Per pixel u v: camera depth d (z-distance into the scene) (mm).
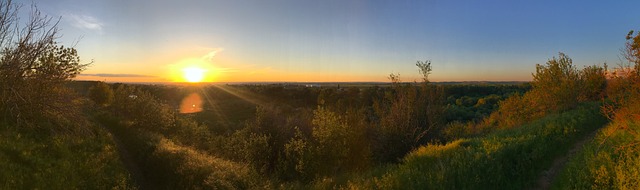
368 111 18188
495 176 8844
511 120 25031
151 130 21031
